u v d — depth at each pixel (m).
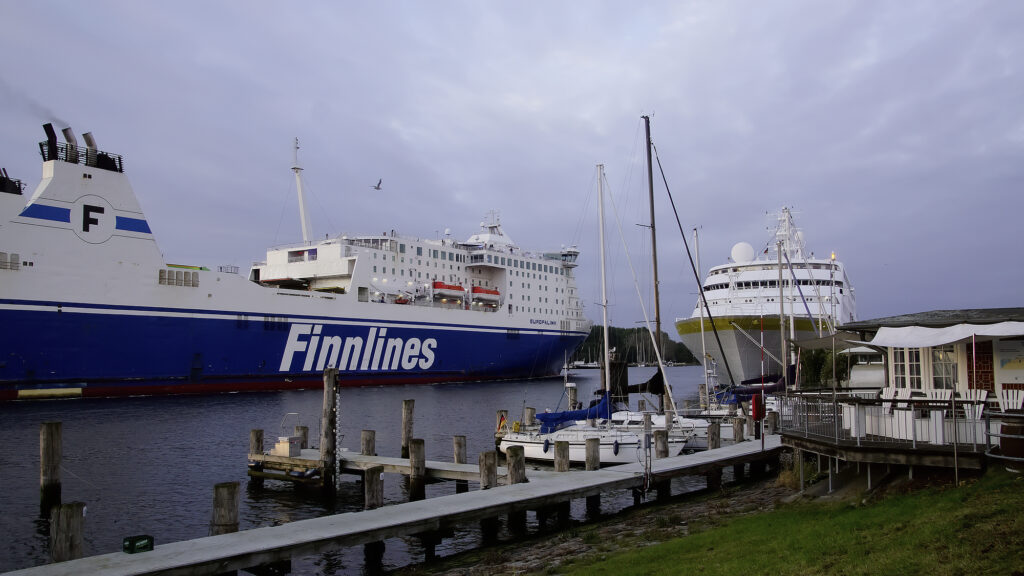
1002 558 8.07
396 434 36.12
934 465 12.90
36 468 26.22
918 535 9.60
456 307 77.88
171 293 52.22
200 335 53.91
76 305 47.34
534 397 60.66
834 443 14.34
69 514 12.33
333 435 21.81
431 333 71.94
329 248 69.38
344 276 69.00
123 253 49.75
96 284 48.34
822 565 9.34
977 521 9.57
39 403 45.38
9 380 44.75
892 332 15.24
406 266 74.00
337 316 63.34
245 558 12.39
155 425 37.69
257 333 57.47
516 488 17.55
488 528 16.58
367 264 67.12
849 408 14.91
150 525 18.88
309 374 61.66
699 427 29.36
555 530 17.25
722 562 10.48
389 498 21.62
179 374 52.91
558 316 89.81
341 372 64.19
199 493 22.50
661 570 10.66
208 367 54.53
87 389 48.16
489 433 37.19
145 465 26.97
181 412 43.62
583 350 157.50
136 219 50.62
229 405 48.06
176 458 28.41
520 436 26.70
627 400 33.00
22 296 45.03
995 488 11.16
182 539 17.64
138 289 50.41
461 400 56.09
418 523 14.61
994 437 13.11
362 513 15.19
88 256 48.00
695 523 15.20
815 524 11.79
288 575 14.09
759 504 16.33
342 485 23.56
